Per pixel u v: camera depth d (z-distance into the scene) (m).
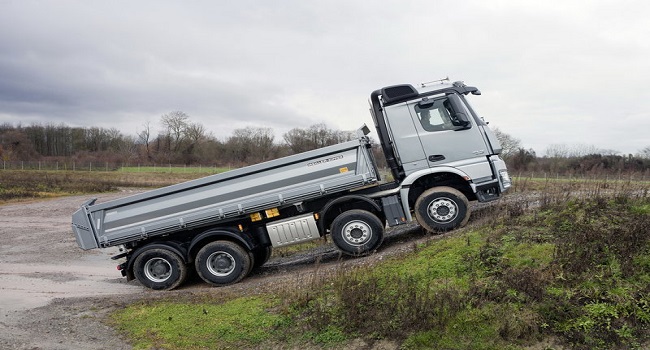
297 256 11.36
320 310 6.27
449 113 9.49
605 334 4.88
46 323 7.03
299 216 9.38
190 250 9.32
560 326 5.06
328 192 9.11
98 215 9.48
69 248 15.17
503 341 5.07
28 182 41.16
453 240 7.89
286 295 7.03
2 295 8.83
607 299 5.25
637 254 5.93
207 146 82.88
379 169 9.50
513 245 6.95
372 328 5.68
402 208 9.38
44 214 24.47
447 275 6.52
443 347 5.14
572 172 17.67
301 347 5.73
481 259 6.68
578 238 6.50
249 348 5.92
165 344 6.19
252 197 9.20
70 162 65.62
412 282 6.47
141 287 9.70
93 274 11.32
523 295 5.60
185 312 7.22
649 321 4.90
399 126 9.53
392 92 9.62
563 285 5.64
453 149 9.42
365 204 9.44
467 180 9.34
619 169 15.81
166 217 9.38
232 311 6.99
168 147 84.88
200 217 9.25
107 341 6.38
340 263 8.73
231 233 9.16
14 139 81.50
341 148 9.06
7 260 13.51
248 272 9.40
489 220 8.52
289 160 9.10
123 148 88.31
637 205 7.70
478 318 5.38
